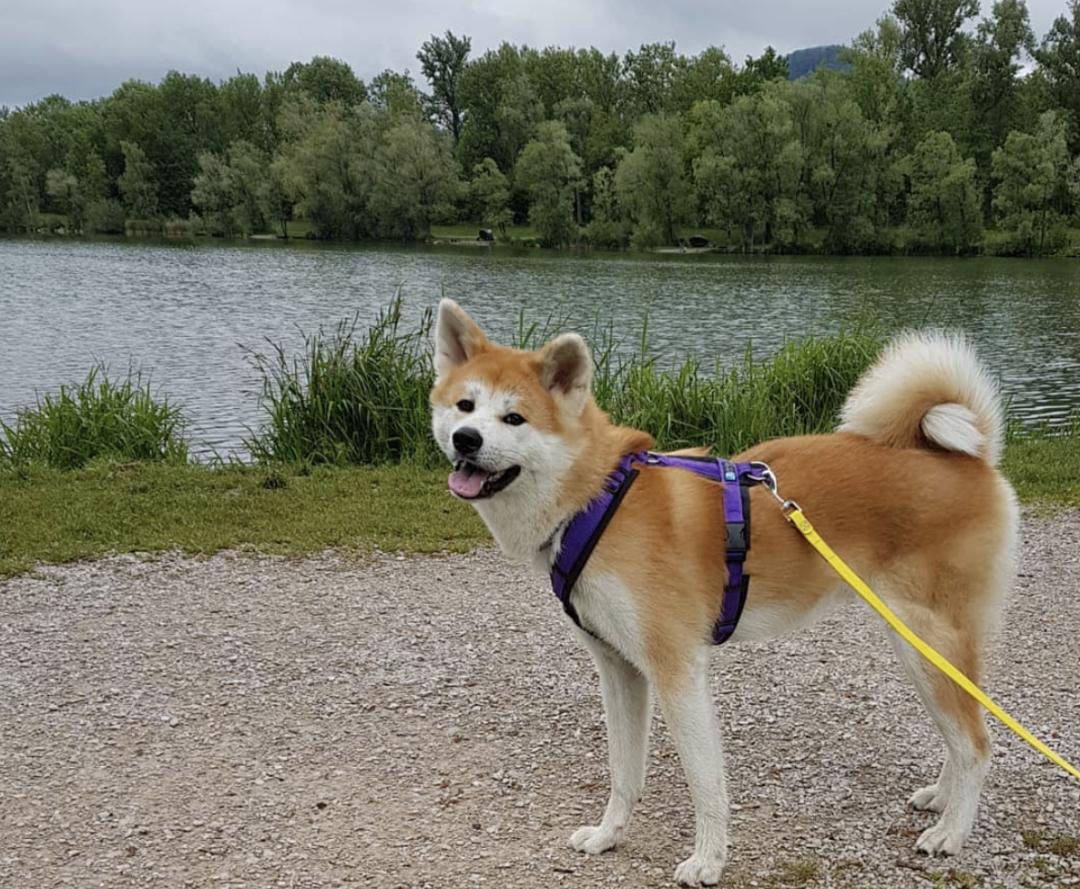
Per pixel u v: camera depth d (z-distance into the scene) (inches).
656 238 2465.6
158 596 257.4
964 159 2532.0
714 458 152.1
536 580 270.4
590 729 188.4
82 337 927.0
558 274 1702.8
